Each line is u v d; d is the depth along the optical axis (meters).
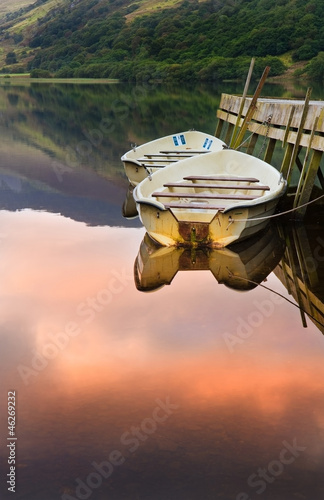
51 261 7.41
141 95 39.09
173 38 54.72
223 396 4.21
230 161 9.83
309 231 8.47
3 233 8.86
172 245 7.54
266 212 7.77
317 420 3.89
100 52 65.31
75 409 4.09
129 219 9.59
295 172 13.30
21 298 6.17
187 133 13.40
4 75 79.31
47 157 16.09
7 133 21.08
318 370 4.54
